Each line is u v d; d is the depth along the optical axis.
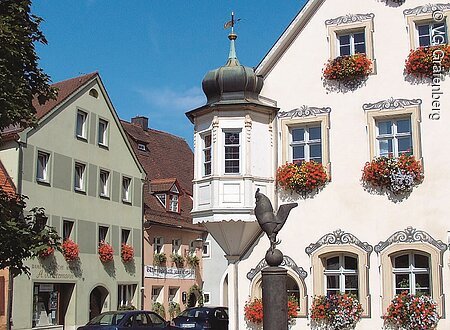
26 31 14.21
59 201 31.81
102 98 36.06
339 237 18.30
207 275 43.22
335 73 18.89
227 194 19.02
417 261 17.67
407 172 17.53
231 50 20.53
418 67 18.02
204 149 19.98
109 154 36.09
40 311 30.73
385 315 17.38
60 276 31.30
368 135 18.47
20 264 14.02
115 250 35.66
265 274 12.62
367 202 18.16
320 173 18.62
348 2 19.33
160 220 40.25
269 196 19.33
